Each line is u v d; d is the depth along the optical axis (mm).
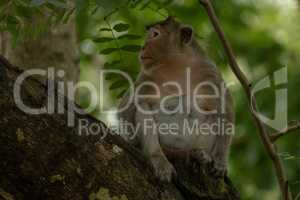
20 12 7867
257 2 18141
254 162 14758
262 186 14969
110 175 6973
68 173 6797
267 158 14930
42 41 10570
